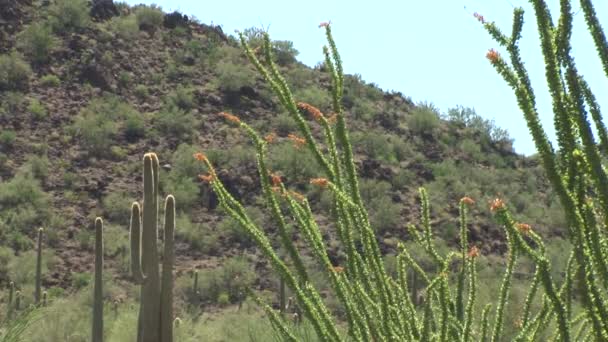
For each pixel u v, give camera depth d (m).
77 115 76.31
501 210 5.03
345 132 6.02
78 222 64.38
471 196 71.06
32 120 74.81
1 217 62.88
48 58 81.56
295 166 67.00
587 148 4.83
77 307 40.59
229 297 55.16
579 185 4.92
